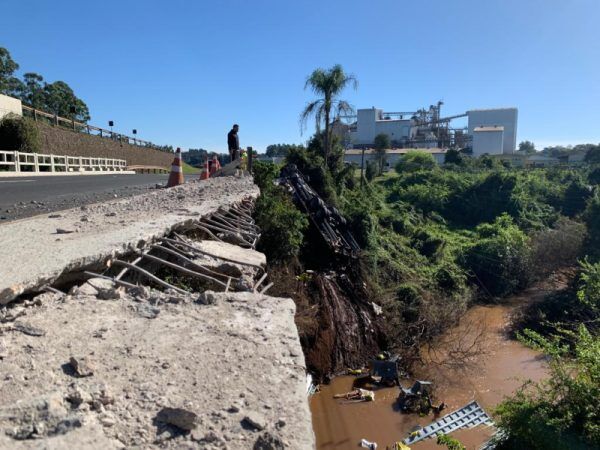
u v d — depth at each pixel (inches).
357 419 577.6
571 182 1951.3
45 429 77.6
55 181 749.9
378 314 818.8
